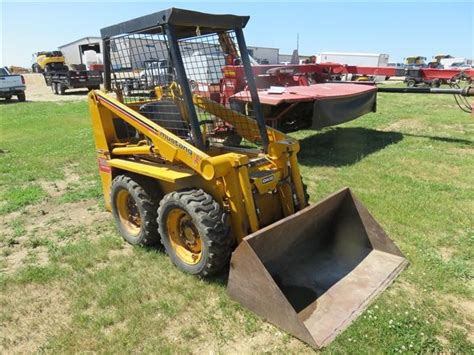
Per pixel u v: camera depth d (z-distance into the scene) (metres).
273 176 3.53
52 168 7.31
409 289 3.27
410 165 6.75
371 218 3.65
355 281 3.35
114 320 3.00
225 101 6.31
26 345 2.81
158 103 3.89
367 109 8.75
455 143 8.36
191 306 3.12
